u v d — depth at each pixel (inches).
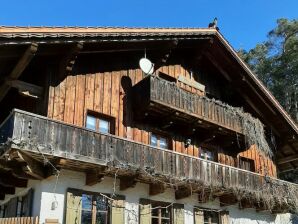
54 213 501.4
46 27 498.0
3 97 577.0
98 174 522.6
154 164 569.9
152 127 656.4
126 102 633.6
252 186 700.0
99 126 593.9
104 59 631.8
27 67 573.3
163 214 615.8
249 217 749.9
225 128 705.6
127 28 588.4
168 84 637.9
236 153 786.2
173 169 589.0
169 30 652.1
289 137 855.1
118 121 612.1
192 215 650.8
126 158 544.1
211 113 688.4
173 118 652.7
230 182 662.5
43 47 527.5
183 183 586.6
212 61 775.1
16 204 548.1
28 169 470.9
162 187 582.9
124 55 661.9
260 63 1649.9
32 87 553.9
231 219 712.4
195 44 745.0
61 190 517.0
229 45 745.6
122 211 561.9
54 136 486.6
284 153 914.7
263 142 784.9
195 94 675.4
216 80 816.3
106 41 571.8
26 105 591.8
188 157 616.1
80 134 511.5
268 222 788.0
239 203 732.0
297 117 1411.2
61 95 560.7
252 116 818.2
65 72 558.3
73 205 517.7
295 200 760.3
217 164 654.5
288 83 1491.1
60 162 490.9
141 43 642.8
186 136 705.6
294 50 1546.5
